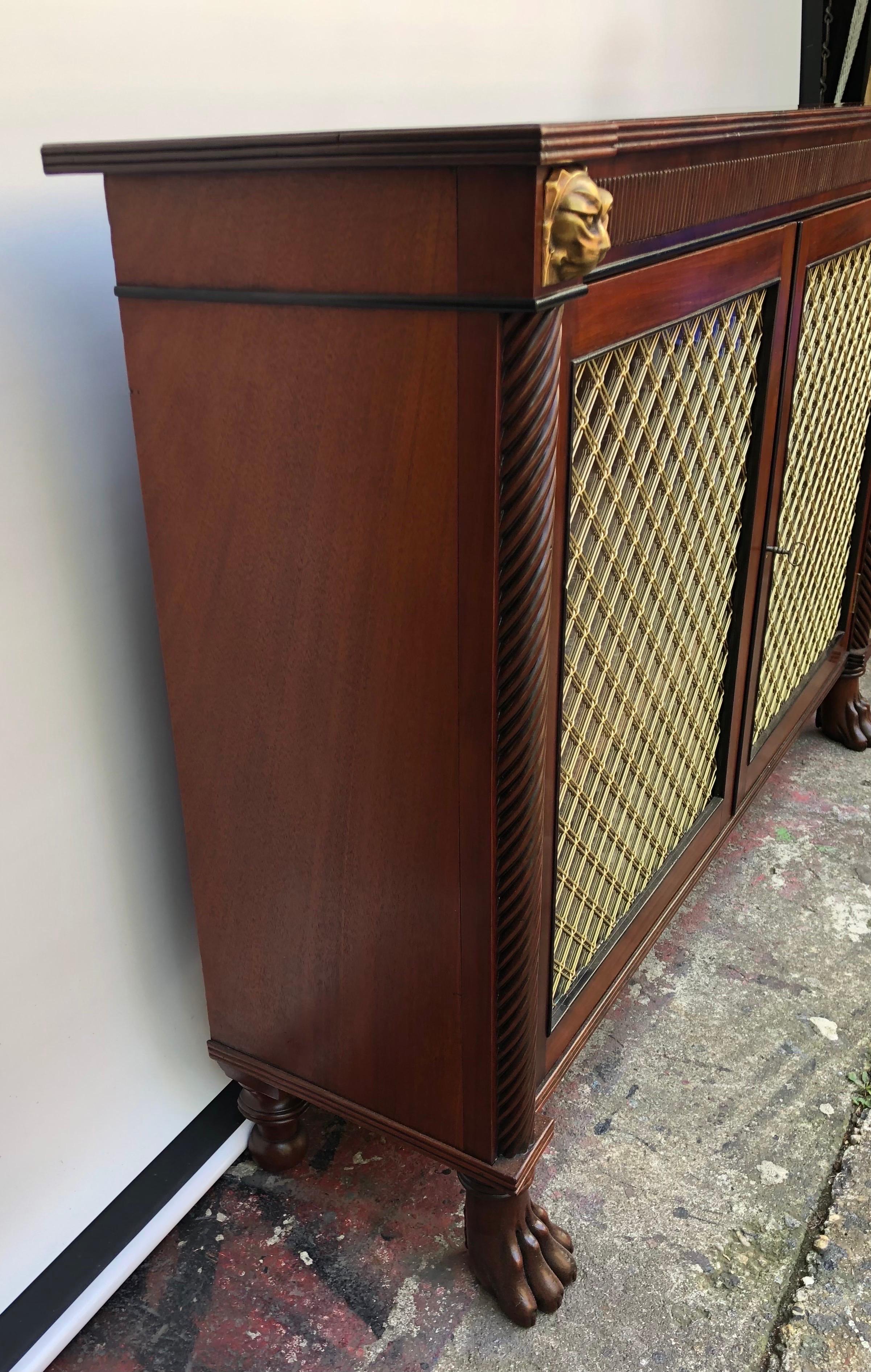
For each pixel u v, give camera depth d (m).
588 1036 1.09
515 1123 0.93
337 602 0.80
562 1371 0.97
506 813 0.79
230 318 0.75
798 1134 1.21
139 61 0.89
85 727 0.97
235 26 0.98
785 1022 1.38
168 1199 1.13
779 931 1.55
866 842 1.75
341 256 0.68
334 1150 1.23
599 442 0.83
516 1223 0.99
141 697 1.03
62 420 0.89
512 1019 0.88
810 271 1.21
